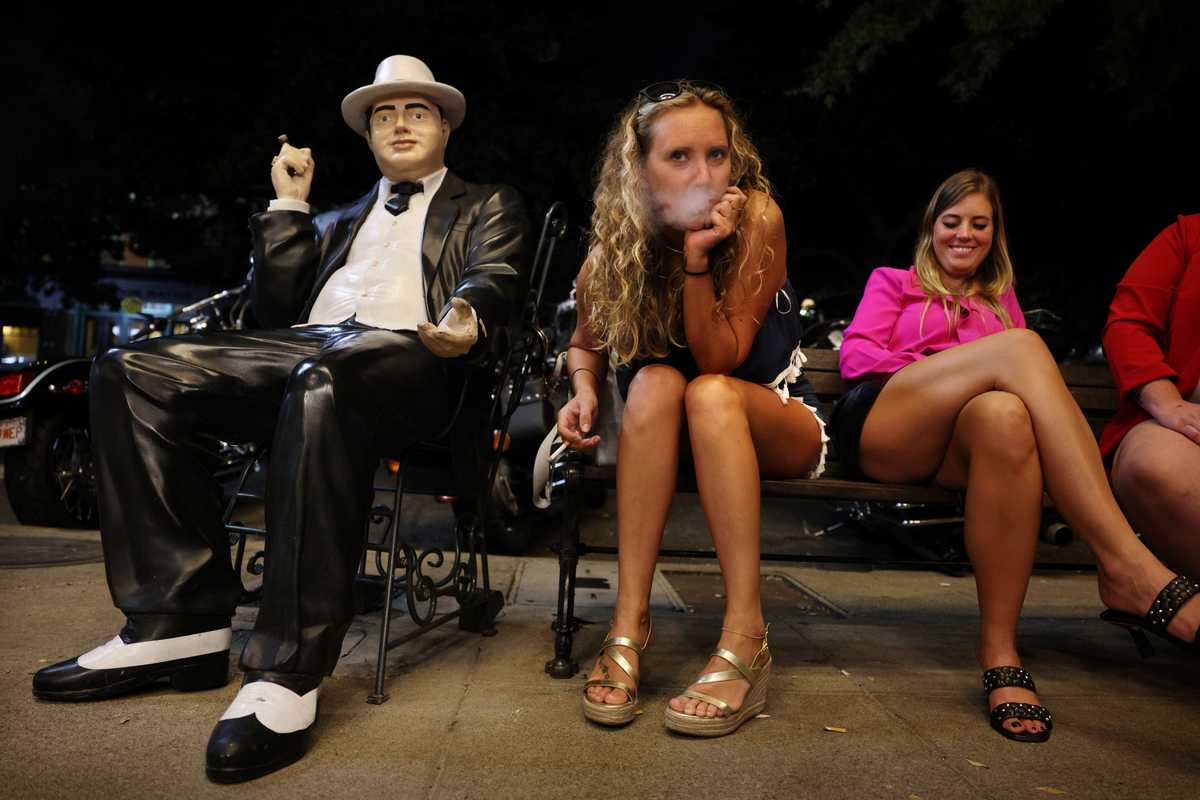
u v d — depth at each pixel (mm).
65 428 4758
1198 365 2260
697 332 2041
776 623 2912
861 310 2773
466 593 2588
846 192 14281
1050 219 13070
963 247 2684
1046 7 8203
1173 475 2043
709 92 2094
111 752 1651
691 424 1995
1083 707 2061
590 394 2283
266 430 2197
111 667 1909
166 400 2000
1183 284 2385
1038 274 12664
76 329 31891
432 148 2670
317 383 1854
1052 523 4441
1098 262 13125
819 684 2188
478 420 2477
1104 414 3041
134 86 12062
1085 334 12758
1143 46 8523
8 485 4691
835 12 12422
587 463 2287
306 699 1704
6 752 1635
